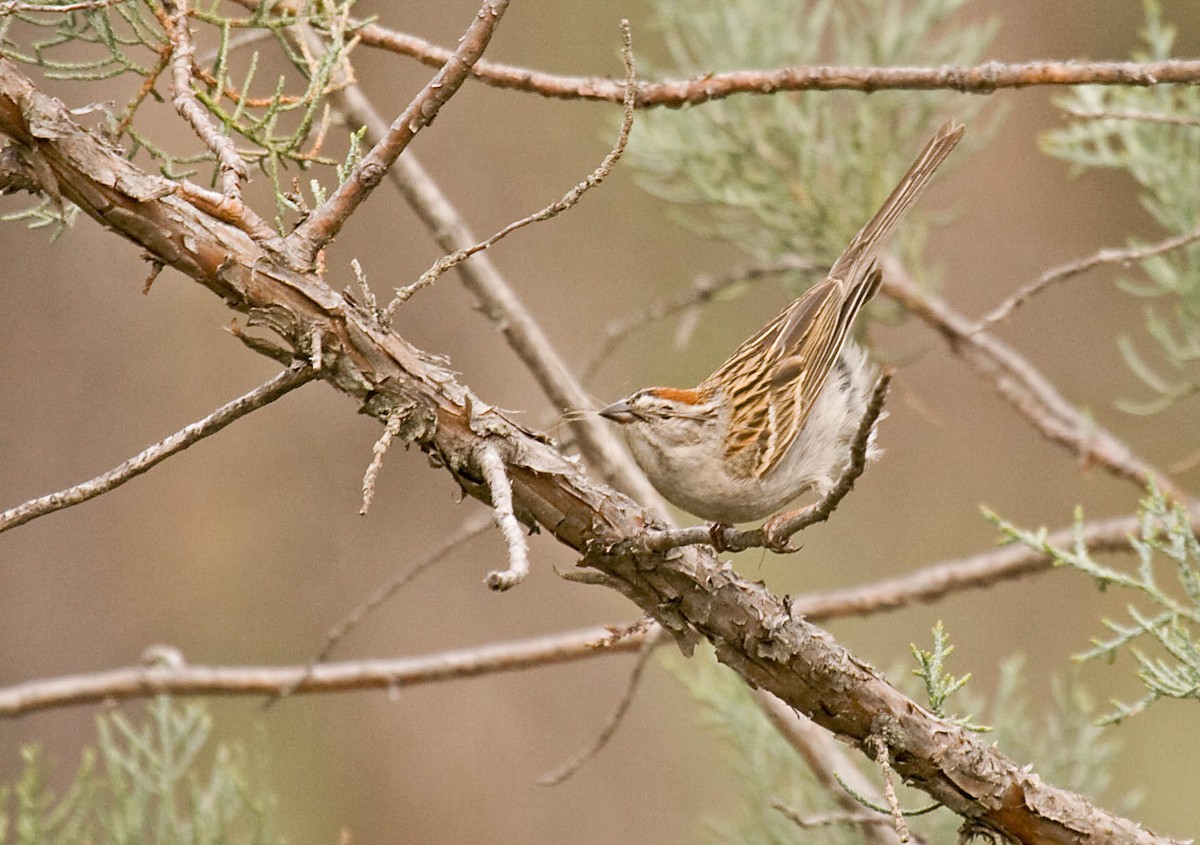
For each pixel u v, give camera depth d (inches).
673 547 209.2
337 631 343.3
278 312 203.9
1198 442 627.5
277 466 619.2
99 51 518.9
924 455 670.5
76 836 325.4
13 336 563.8
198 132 218.8
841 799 323.6
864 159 414.0
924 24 419.8
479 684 627.8
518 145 650.2
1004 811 223.9
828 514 197.8
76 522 581.9
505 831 612.7
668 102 285.9
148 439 583.2
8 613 569.9
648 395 302.2
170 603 593.0
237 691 352.5
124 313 577.3
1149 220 666.8
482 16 204.8
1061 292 643.5
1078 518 257.0
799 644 218.1
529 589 632.4
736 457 298.8
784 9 426.9
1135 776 586.9
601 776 622.5
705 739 627.5
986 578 354.3
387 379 206.8
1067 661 624.1
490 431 209.8
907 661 622.5
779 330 324.8
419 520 627.8
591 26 644.7
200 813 329.4
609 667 636.7
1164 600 246.7
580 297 645.3
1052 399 396.2
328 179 533.6
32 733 545.0
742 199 416.2
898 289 402.3
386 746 612.7
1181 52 660.1
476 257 344.8
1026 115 675.4
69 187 201.2
